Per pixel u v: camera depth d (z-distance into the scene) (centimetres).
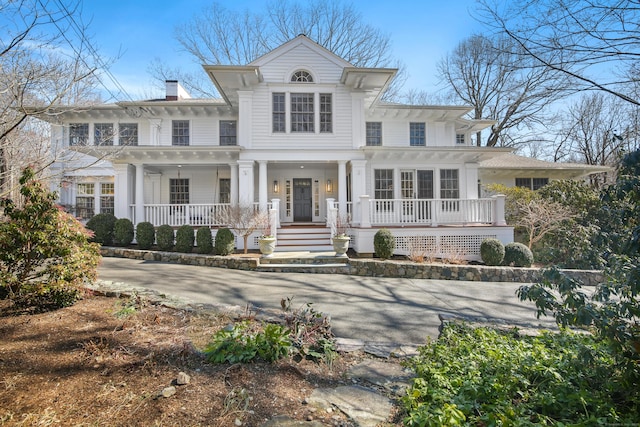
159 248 1134
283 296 662
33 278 484
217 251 1055
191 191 1593
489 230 1145
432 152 1296
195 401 260
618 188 277
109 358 323
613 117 1927
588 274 835
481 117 2514
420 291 737
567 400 260
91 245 534
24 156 609
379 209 1173
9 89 477
